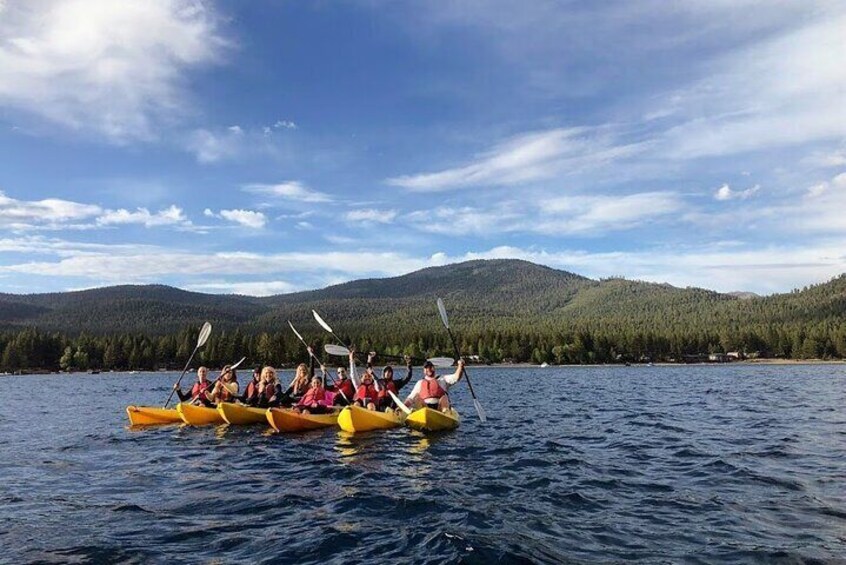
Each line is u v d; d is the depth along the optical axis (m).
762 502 7.99
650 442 13.76
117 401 31.66
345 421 15.33
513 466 10.95
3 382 66.38
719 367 107.12
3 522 7.44
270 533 6.91
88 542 6.61
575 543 6.43
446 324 17.36
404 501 8.33
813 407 22.50
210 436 15.23
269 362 100.31
